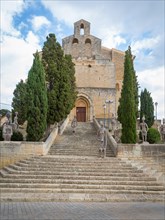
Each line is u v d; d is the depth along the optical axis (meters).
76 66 56.34
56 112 30.53
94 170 17.94
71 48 58.88
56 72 31.44
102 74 56.41
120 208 12.65
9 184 15.75
